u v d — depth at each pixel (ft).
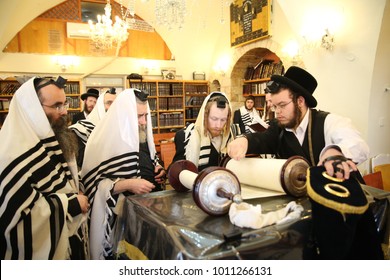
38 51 20.99
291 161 3.05
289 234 2.33
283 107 4.02
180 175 3.53
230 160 4.01
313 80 4.17
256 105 21.20
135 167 4.94
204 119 4.97
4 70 20.07
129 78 22.81
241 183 3.65
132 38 23.72
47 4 20.16
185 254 2.00
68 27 21.52
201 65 25.86
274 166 3.17
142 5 21.94
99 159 5.03
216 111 4.79
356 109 11.43
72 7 21.72
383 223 2.99
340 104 11.95
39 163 3.80
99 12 22.53
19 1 15.72
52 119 4.24
